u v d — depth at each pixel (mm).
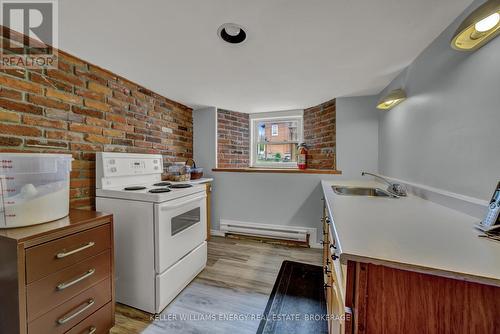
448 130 1135
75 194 1556
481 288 521
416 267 536
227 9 1028
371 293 588
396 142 1829
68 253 1062
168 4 995
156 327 1376
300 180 2666
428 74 1338
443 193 1146
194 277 1931
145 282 1491
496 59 836
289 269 2084
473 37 837
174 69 1735
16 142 1246
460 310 533
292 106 2863
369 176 2391
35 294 940
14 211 999
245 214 2881
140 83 2059
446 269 519
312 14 1063
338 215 975
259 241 2791
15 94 1241
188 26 1170
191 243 1836
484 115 898
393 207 1127
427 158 1336
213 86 2123
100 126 1736
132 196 1516
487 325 517
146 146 2219
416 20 1105
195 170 2717
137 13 1062
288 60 1563
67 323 1063
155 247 1463
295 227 2652
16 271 888
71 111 1530
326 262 1508
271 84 2055
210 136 2965
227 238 2896
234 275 1979
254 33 1229
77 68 1560
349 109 2441
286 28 1182
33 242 931
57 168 1155
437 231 771
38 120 1346
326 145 2682
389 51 1418
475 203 924
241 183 2883
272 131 3229
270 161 3232
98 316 1223
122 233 1551
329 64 1632
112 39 1305
